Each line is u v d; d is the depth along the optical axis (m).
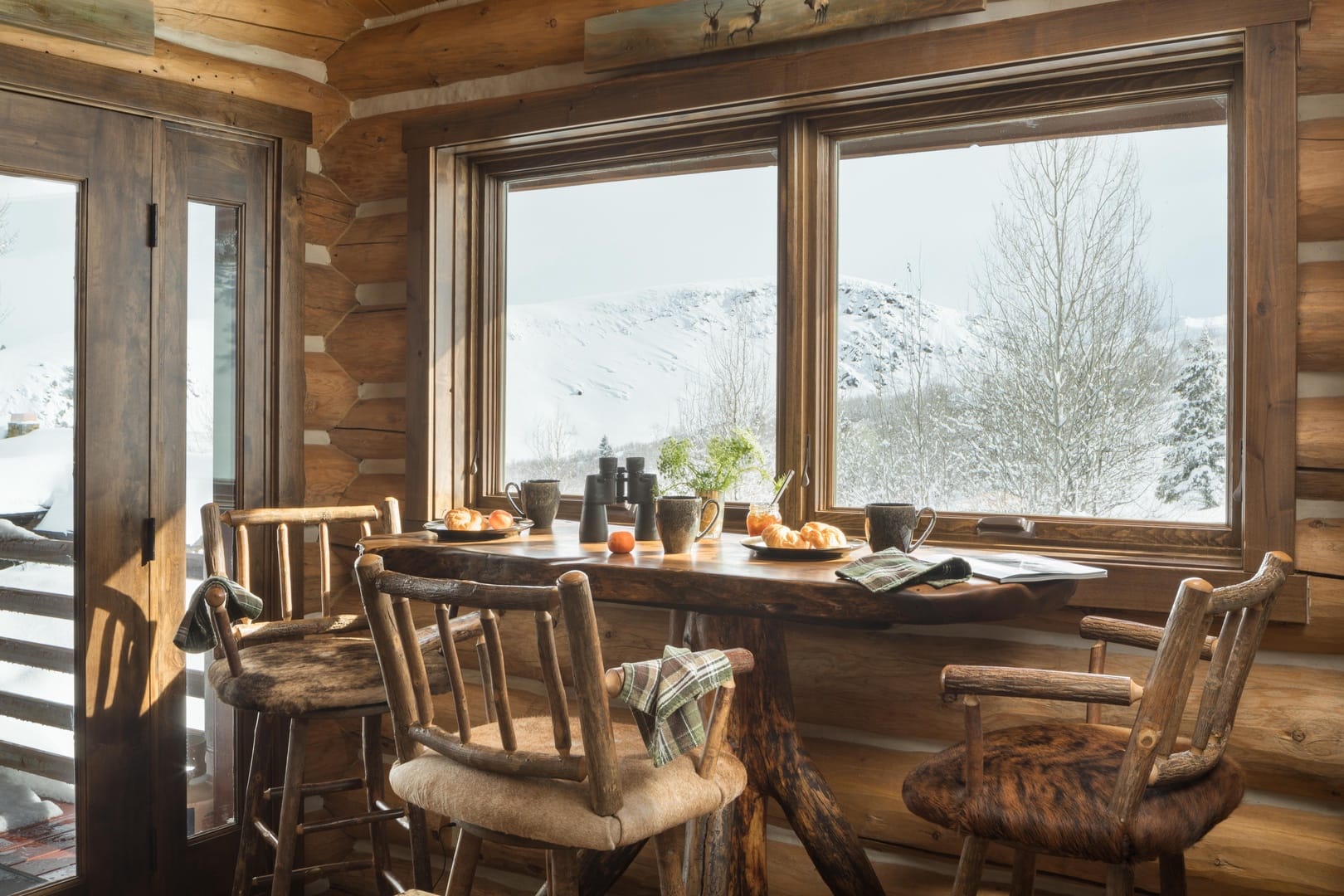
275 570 3.47
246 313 3.42
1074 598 2.60
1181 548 2.68
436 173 3.53
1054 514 2.87
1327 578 2.39
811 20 2.90
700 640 2.60
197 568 3.31
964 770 1.89
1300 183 2.42
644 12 3.12
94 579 3.03
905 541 2.45
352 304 3.74
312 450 3.63
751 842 2.47
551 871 1.90
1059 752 2.00
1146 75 2.72
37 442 2.94
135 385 3.12
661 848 1.94
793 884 2.89
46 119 2.91
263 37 3.42
